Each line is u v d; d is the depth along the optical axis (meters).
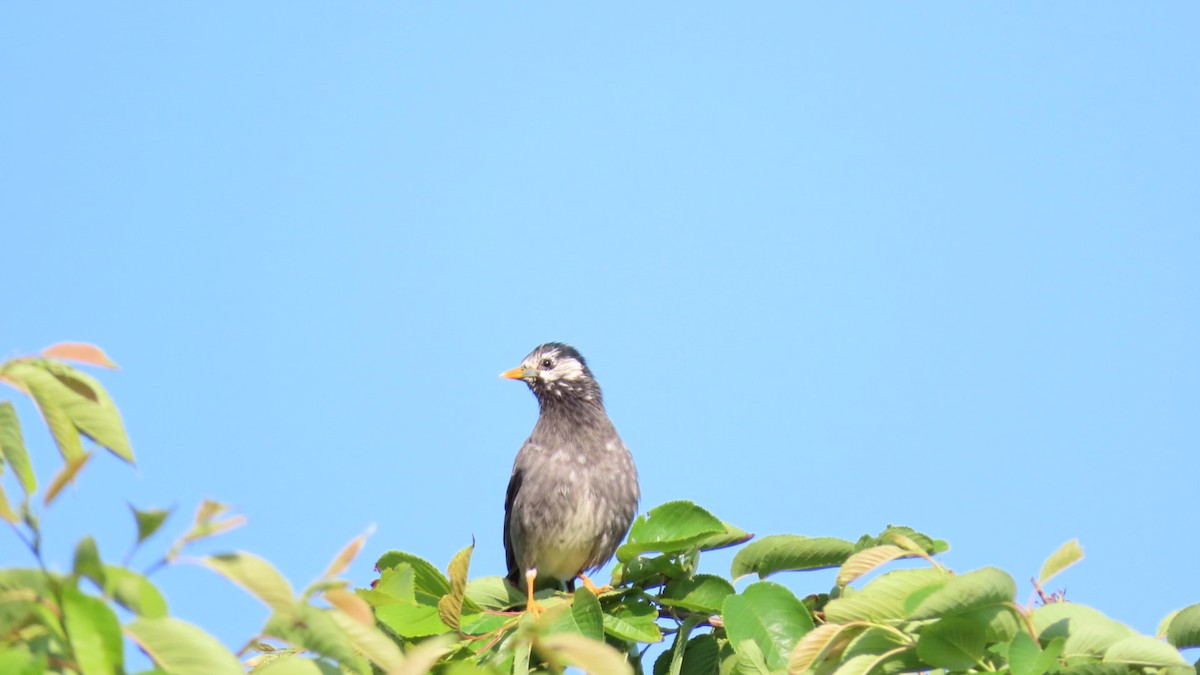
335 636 5.56
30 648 4.83
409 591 9.42
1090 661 7.33
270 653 7.73
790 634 8.96
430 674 7.81
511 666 8.88
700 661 10.29
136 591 4.64
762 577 10.30
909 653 7.52
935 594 7.10
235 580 5.01
